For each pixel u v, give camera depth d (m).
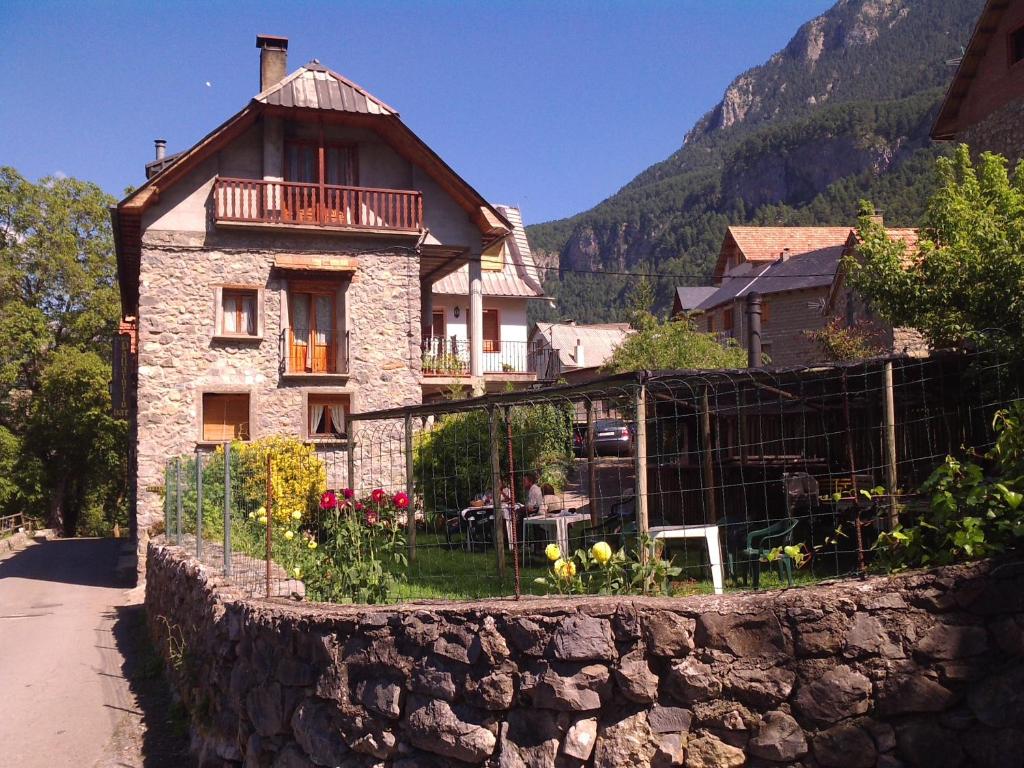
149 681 9.71
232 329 18.70
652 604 4.44
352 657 5.21
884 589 4.27
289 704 5.61
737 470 11.60
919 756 4.09
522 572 9.29
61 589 17.98
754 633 4.30
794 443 12.14
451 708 4.73
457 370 22.38
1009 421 4.57
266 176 18.97
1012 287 8.53
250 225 18.41
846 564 8.69
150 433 17.86
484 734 4.59
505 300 32.75
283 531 8.91
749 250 42.53
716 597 4.50
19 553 28.08
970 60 15.85
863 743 4.11
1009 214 9.10
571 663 4.47
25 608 15.28
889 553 4.73
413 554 10.74
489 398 10.15
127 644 11.82
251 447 16.34
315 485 15.51
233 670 6.55
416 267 19.64
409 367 19.41
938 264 9.22
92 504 49.06
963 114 16.36
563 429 16.45
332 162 19.88
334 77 19.56
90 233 42.34
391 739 4.93
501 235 20.69
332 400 19.19
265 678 5.92
